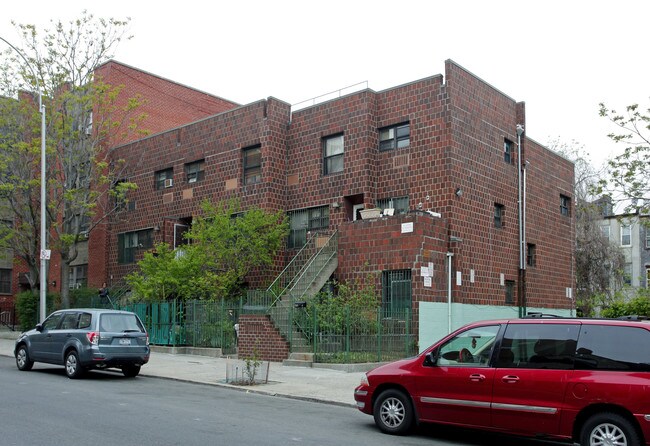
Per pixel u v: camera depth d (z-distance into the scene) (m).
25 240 30.31
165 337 23.38
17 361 17.75
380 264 21.88
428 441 9.74
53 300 29.75
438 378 9.80
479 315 23.34
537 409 8.86
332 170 25.42
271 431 9.75
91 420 10.12
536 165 28.31
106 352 15.88
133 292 27.05
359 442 9.29
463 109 23.44
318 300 20.16
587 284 36.62
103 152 33.28
